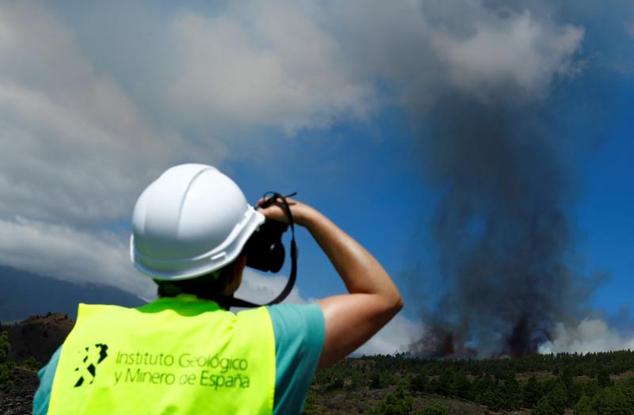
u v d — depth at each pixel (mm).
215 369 2834
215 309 3078
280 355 2885
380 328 3123
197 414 2756
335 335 2992
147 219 3191
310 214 3379
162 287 3203
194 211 3162
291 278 3354
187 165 3406
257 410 2797
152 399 2787
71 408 2816
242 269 3348
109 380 2854
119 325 3012
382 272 3205
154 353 2891
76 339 3027
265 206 3445
